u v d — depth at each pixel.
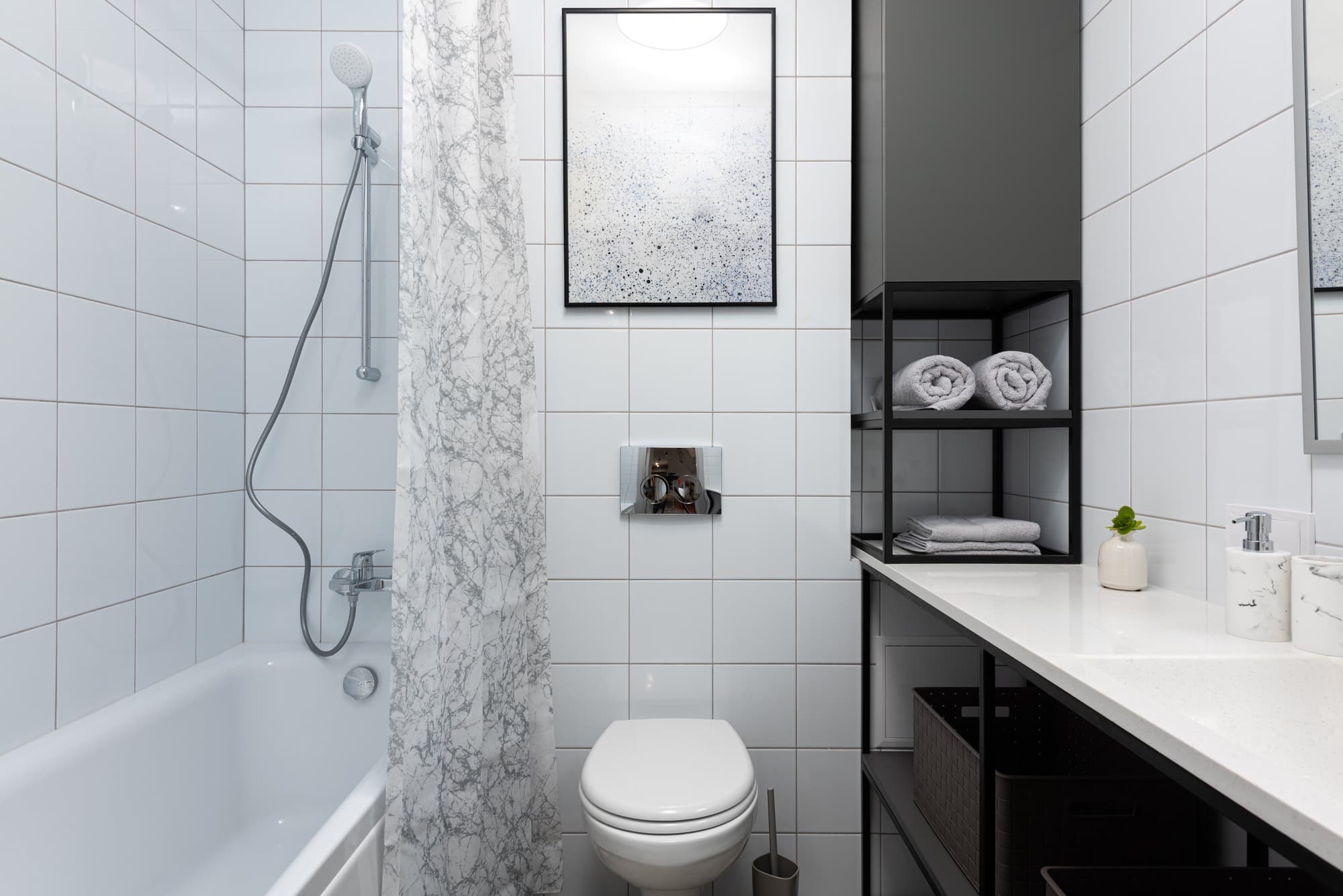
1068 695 0.83
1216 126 1.15
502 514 1.47
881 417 1.62
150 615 1.54
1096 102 1.51
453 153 1.26
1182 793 1.15
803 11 1.76
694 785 1.31
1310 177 0.95
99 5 1.39
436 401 1.19
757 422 1.76
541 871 1.62
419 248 1.09
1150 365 1.33
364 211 1.78
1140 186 1.35
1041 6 1.57
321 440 1.87
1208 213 1.17
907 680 1.81
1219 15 1.14
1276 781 0.54
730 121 1.74
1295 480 1.00
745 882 1.74
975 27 1.57
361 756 1.76
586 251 1.75
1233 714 0.74
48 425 1.29
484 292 1.41
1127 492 1.40
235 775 1.68
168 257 1.59
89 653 1.38
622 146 1.74
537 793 1.61
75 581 1.34
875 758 1.77
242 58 1.85
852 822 1.76
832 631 1.77
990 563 1.58
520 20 1.75
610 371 1.76
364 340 1.79
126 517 1.47
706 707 1.76
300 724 1.76
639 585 1.76
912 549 1.65
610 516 1.76
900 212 1.56
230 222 1.80
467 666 1.29
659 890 1.28
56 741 1.26
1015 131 1.57
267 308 1.87
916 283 1.56
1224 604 1.14
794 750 1.77
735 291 1.75
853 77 1.77
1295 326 1.00
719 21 1.74
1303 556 0.95
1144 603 1.19
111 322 1.43
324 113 1.86
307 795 1.74
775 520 1.77
